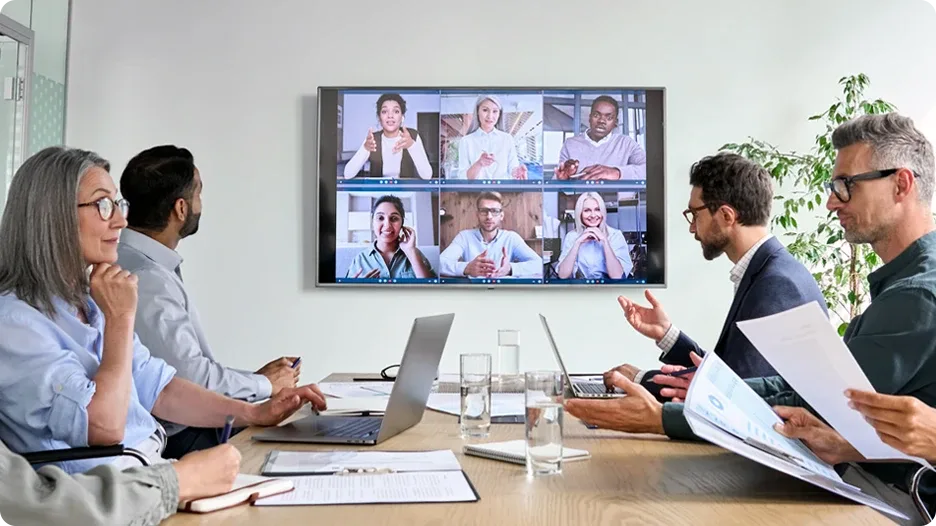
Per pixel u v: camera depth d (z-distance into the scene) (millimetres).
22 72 3955
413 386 1798
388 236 4273
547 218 4285
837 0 4328
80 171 1501
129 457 1556
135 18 4320
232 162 4301
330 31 4328
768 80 4293
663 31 4297
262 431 1792
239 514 1137
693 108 4332
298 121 4320
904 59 4289
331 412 2062
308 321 4285
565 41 4336
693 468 1438
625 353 4285
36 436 1396
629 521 1103
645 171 4289
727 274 4293
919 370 1636
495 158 4285
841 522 1102
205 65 4320
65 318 1495
